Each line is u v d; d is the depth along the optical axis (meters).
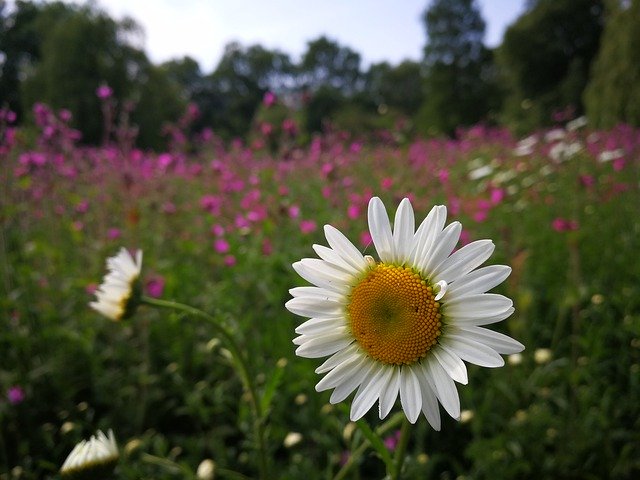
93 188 6.05
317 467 2.88
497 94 42.28
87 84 25.95
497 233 4.90
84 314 3.94
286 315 3.72
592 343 3.31
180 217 5.77
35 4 31.22
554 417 2.98
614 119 16.58
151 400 3.33
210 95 56.44
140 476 2.44
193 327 3.82
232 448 3.00
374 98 58.91
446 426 3.05
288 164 7.10
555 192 6.90
